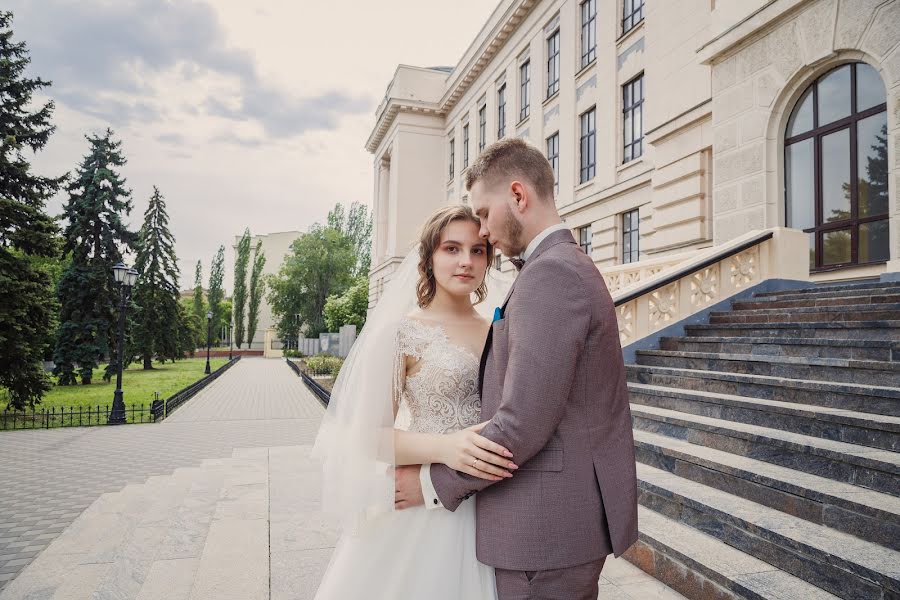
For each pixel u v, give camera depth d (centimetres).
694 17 1109
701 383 504
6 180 1650
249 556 330
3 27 1806
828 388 380
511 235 170
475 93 2570
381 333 186
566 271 149
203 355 6488
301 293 5756
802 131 877
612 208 1489
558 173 1803
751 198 932
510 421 141
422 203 3025
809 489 285
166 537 376
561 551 145
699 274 709
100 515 562
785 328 540
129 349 3494
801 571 252
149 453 1000
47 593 396
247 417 1502
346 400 182
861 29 762
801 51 847
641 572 310
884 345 410
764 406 391
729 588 251
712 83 1020
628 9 1445
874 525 251
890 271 716
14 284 1483
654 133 1219
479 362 193
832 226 828
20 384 1505
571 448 149
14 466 896
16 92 1783
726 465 340
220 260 7725
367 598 175
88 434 1216
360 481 171
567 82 1739
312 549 343
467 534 176
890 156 730
